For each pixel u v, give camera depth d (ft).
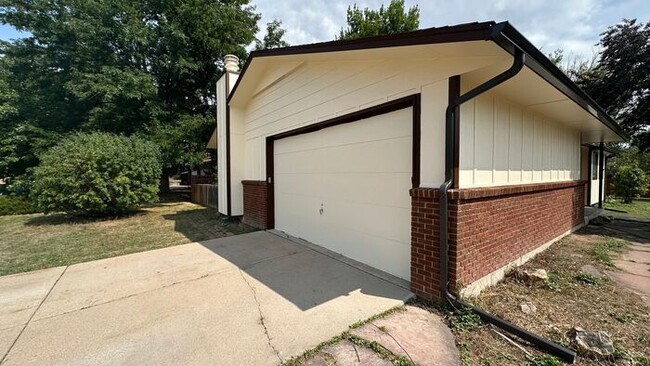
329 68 14.52
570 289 10.21
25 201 32.53
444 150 9.04
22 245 17.74
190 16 45.47
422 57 9.64
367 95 12.15
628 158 53.62
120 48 44.14
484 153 10.57
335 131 14.85
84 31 39.78
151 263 13.70
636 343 7.06
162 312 8.77
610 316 8.36
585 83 37.73
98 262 13.99
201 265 13.28
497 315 8.32
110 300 9.65
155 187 29.55
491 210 10.35
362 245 13.30
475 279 9.59
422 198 9.50
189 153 43.75
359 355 6.58
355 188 13.60
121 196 26.78
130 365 6.37
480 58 8.18
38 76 42.32
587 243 16.66
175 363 6.42
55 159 25.71
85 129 41.70
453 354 6.60
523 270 11.23
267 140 21.40
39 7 39.52
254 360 6.48
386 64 11.17
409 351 6.70
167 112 44.11
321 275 11.75
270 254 14.93
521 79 9.36
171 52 46.16
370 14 51.52
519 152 13.08
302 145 17.85
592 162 35.14
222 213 27.45
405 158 10.91
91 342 7.24
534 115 14.37
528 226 13.28
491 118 10.93
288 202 19.72
